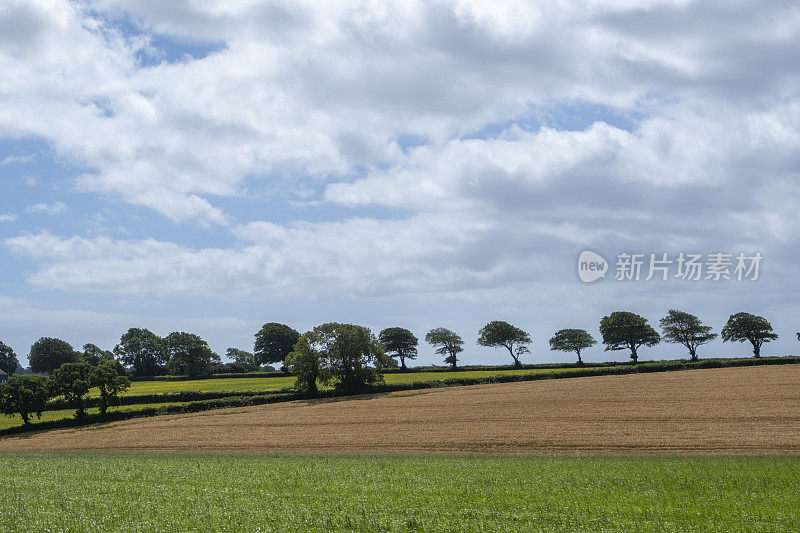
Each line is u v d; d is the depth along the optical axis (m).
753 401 58.47
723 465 32.88
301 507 23.42
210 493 26.53
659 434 46.19
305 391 86.94
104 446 57.72
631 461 35.56
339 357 88.12
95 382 78.12
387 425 59.00
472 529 20.11
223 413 75.88
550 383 84.69
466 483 28.62
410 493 26.33
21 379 76.31
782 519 20.61
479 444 46.75
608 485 27.64
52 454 51.97
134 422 73.81
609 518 21.17
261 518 21.77
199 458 43.06
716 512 21.92
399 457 41.16
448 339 151.25
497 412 62.09
